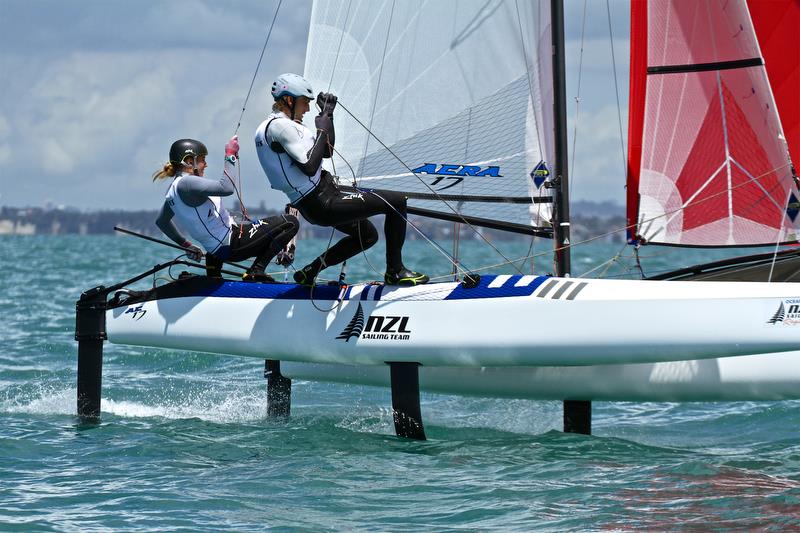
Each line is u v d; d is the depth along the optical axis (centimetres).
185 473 1981
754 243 2391
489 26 2375
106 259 14325
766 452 2247
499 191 2395
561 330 2147
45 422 2473
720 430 2567
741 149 2380
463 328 2214
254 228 2406
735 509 1727
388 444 2247
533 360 2188
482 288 2228
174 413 2661
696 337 2072
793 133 2417
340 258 2364
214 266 2497
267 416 2639
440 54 2419
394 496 1822
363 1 2458
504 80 2373
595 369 2319
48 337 4459
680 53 2398
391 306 2283
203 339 2434
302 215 2306
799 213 2341
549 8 2325
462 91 2409
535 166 2358
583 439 2312
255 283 2431
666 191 2441
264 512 1730
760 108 2347
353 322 2308
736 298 2055
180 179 2341
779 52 2416
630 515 1697
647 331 2095
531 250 2408
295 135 2186
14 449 2167
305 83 2238
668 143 2430
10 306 6009
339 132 2488
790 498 1788
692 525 1642
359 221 2314
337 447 2212
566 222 2352
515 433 2444
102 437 2302
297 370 2620
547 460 2097
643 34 2433
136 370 3597
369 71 2470
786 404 2802
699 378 2255
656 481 1916
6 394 2989
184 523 1667
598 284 2184
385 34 2453
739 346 2055
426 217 2464
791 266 2353
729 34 2353
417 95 2444
